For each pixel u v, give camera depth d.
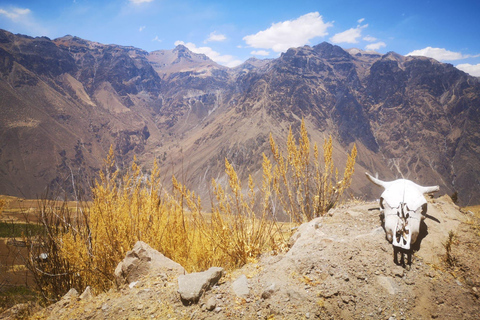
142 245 4.11
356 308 3.18
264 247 5.12
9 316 3.82
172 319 3.12
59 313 3.54
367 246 4.08
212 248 4.46
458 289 3.45
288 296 3.25
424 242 4.21
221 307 3.19
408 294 3.36
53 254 4.38
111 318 3.24
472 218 5.18
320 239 4.43
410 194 4.28
